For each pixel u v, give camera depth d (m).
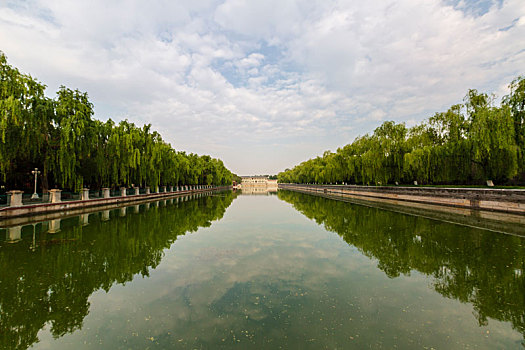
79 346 4.32
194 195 50.78
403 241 11.34
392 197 30.81
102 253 9.63
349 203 30.03
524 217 15.80
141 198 33.53
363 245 10.88
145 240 11.69
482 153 21.09
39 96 19.80
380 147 33.50
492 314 5.35
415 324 4.96
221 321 5.06
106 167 27.14
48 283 6.92
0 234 12.54
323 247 10.70
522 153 18.92
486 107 21.38
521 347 4.27
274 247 10.72
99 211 21.64
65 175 20.91
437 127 28.95
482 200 18.88
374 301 5.93
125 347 4.26
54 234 12.58
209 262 8.79
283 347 4.22
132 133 30.77
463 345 4.31
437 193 23.45
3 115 16.22
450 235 12.15
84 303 5.86
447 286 6.72
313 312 5.42
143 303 5.85
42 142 19.52
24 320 5.19
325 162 65.62
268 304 5.78
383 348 4.20
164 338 4.51
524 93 18.30
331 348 4.20
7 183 25.33
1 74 17.30
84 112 23.38
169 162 41.12
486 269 7.85
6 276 7.36
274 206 28.33
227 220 18.02
